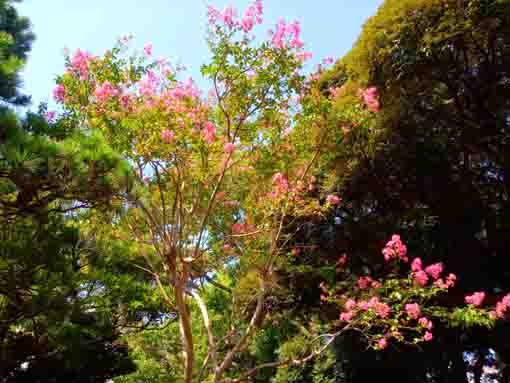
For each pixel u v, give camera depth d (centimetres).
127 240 973
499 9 1059
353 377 1347
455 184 1147
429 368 1336
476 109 1184
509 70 1118
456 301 1049
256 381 1872
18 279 686
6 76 778
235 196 1041
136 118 793
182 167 841
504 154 1118
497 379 1486
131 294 984
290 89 858
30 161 535
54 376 935
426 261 1118
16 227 709
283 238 1177
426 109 1210
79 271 852
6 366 837
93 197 634
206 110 842
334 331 1146
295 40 845
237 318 1001
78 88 811
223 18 827
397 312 879
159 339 1614
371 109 930
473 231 1159
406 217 1189
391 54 1195
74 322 840
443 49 1120
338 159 1163
